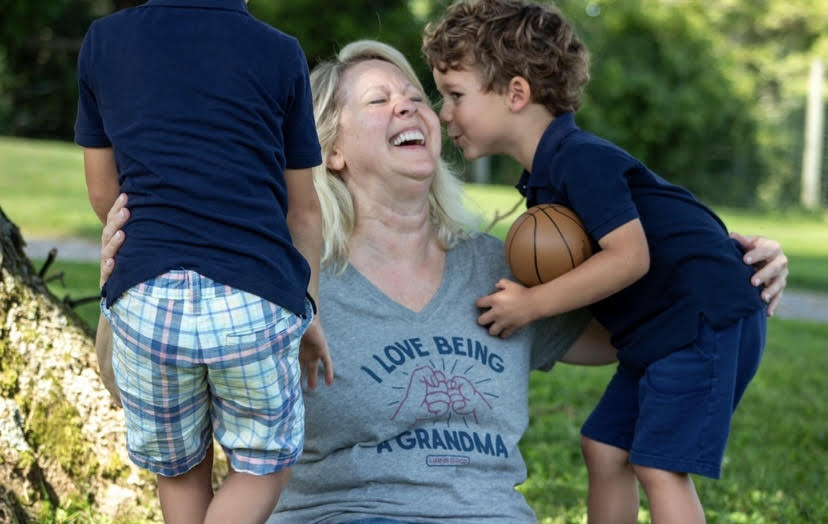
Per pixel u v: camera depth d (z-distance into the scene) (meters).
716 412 3.81
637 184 3.99
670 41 25.42
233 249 3.01
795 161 25.75
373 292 3.62
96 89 3.21
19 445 4.20
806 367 9.25
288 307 3.07
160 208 3.04
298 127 3.28
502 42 4.11
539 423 6.96
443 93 4.35
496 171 25.09
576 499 5.44
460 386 3.57
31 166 18.91
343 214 3.68
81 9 25.64
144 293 2.98
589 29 25.19
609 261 3.71
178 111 3.08
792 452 6.47
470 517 3.45
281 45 3.23
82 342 4.44
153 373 3.03
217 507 3.16
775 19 33.38
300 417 3.22
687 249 3.92
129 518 4.37
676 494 3.81
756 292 3.99
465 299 3.75
